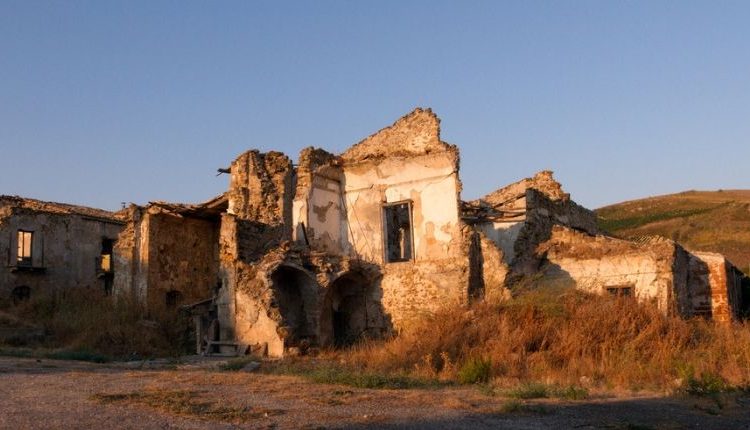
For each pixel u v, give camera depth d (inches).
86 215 1589.6
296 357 856.3
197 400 472.4
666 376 616.1
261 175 1087.6
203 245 1316.4
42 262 1489.9
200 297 1288.1
